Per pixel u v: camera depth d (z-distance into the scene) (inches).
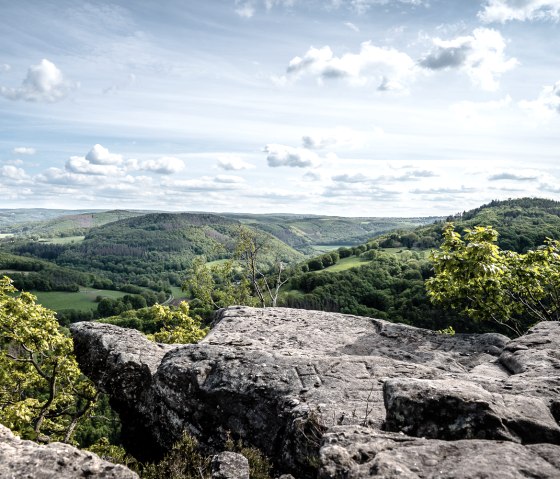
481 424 180.9
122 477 187.3
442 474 141.1
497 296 577.0
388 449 165.3
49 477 178.4
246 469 259.8
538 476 136.5
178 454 330.6
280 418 310.7
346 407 282.8
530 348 355.6
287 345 454.3
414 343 462.6
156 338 1121.4
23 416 676.7
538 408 195.3
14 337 725.9
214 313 644.7
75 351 622.5
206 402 368.5
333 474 151.9
